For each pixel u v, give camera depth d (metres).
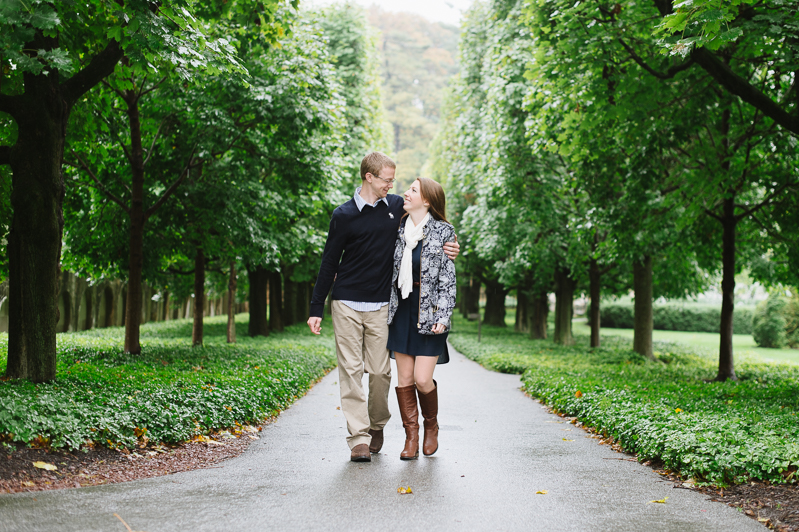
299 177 13.34
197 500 3.53
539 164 16.56
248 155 13.44
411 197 4.69
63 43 7.32
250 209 13.11
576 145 11.29
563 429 6.86
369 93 24.91
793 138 11.37
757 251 15.48
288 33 10.78
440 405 8.68
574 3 9.52
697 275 22.05
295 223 16.92
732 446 4.47
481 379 12.96
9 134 8.39
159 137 12.56
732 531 3.17
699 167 11.67
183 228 12.94
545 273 21.22
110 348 12.23
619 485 4.16
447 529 3.09
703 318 42.25
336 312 4.69
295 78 13.16
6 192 8.48
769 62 9.93
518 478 4.25
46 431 4.44
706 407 7.01
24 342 6.46
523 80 16.28
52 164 6.70
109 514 3.21
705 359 19.38
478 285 35.00
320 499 3.58
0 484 3.67
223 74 11.29
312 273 23.34
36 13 5.02
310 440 5.78
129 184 12.74
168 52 6.31
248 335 21.45
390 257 4.68
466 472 4.37
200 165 13.20
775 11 7.24
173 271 16.06
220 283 24.81
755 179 11.82
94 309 21.42
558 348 20.12
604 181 12.51
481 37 23.69
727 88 8.73
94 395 5.76
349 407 4.69
